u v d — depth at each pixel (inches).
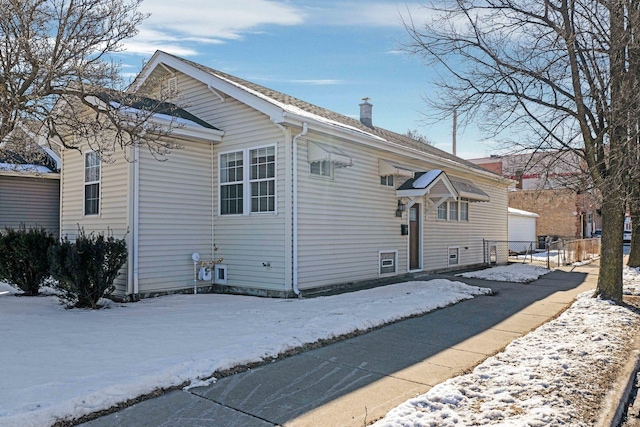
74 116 328.8
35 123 361.4
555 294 409.7
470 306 348.2
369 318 283.9
